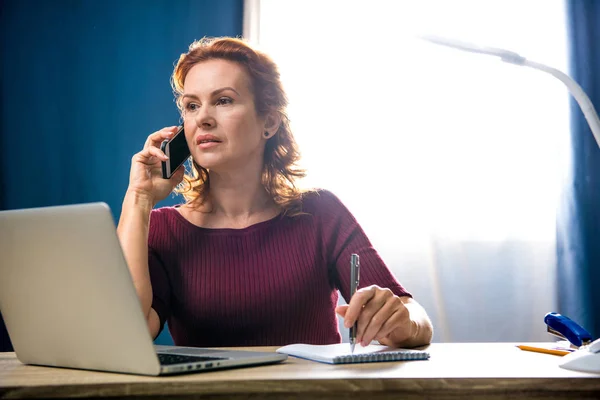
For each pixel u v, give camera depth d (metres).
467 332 2.39
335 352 0.95
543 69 1.06
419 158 2.44
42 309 0.88
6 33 2.37
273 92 1.43
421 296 2.40
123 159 2.36
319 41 2.46
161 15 2.38
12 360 1.02
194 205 1.45
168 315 1.39
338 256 1.45
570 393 0.76
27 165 2.34
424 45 2.47
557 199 2.43
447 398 0.75
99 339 0.82
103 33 2.38
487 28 2.49
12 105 2.35
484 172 2.45
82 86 2.37
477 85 2.46
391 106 2.46
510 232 2.43
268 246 1.41
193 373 0.80
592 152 2.41
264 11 2.45
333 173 2.43
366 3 2.47
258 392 0.74
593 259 2.39
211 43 1.43
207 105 1.36
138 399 0.74
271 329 1.37
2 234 0.90
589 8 2.46
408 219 2.42
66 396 0.73
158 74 2.38
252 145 1.39
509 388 0.75
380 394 0.75
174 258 1.39
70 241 0.81
